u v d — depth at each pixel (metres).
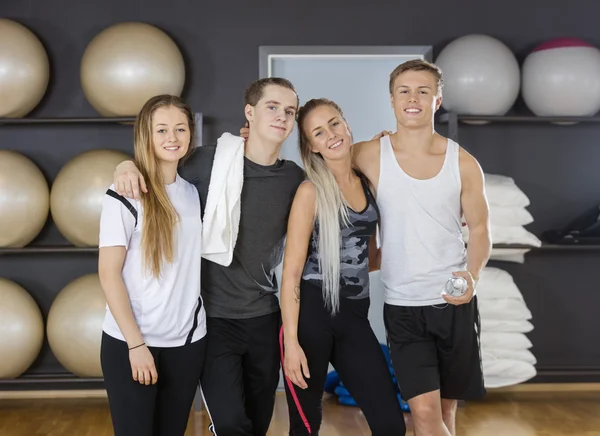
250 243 2.81
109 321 2.58
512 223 4.68
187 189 2.71
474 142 5.12
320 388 2.87
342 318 2.83
